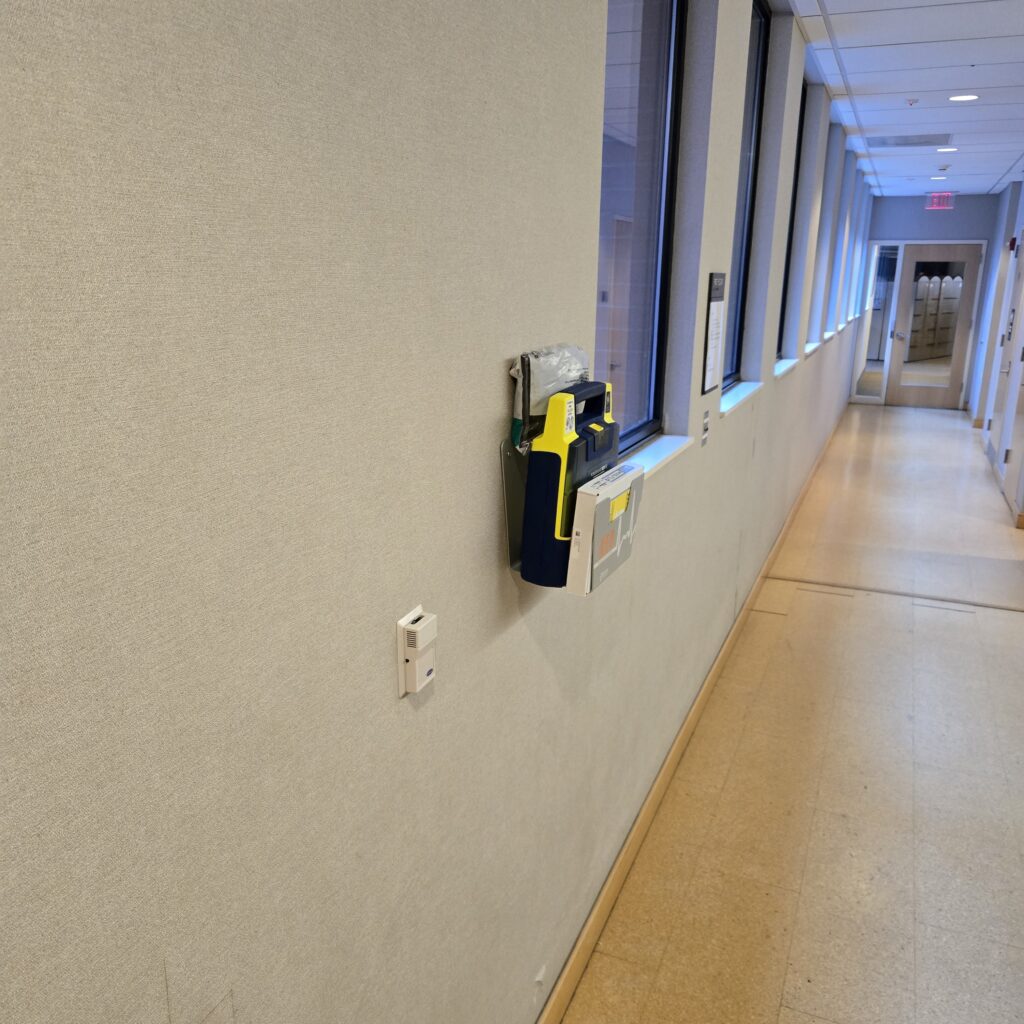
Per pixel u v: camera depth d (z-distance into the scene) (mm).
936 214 10367
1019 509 5766
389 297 989
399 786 1159
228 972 870
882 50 3889
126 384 668
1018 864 2518
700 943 2238
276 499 851
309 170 835
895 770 2998
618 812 2352
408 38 962
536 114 1288
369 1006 1153
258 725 869
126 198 648
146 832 746
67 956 682
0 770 608
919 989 2094
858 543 5473
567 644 1754
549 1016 1917
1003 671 3721
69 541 637
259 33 754
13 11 551
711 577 3326
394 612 1090
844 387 10227
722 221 2680
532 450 1322
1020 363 6312
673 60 2352
